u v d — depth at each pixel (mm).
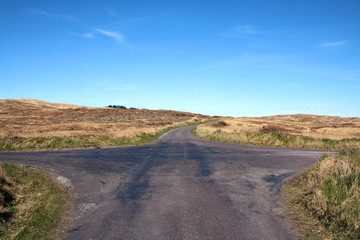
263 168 9547
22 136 21125
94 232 4031
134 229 4117
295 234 3975
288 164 10422
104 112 88750
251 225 4285
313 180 6293
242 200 5680
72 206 5309
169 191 6418
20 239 3820
